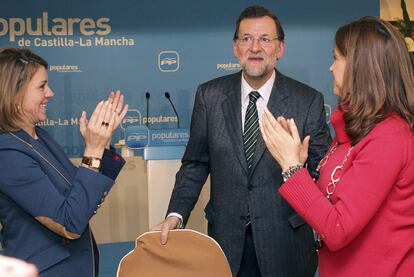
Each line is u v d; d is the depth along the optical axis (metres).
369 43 1.58
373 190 1.51
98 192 1.87
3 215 1.89
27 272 0.60
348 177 1.56
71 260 1.92
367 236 1.59
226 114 2.44
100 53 5.09
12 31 4.99
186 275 2.06
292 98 2.41
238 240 2.35
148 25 5.14
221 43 5.23
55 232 1.84
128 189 4.13
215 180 2.42
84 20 5.06
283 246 2.33
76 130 5.07
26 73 1.87
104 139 1.91
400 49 1.59
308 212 1.60
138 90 5.15
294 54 5.32
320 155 2.34
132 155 4.39
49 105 5.03
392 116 1.58
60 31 5.04
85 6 5.05
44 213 1.80
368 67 1.58
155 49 5.16
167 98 5.03
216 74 5.24
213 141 2.43
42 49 5.03
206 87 2.56
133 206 4.14
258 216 2.33
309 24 5.32
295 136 1.72
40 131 2.08
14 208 1.86
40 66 1.92
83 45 5.07
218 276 2.06
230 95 2.47
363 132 1.57
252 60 2.40
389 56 1.57
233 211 2.36
